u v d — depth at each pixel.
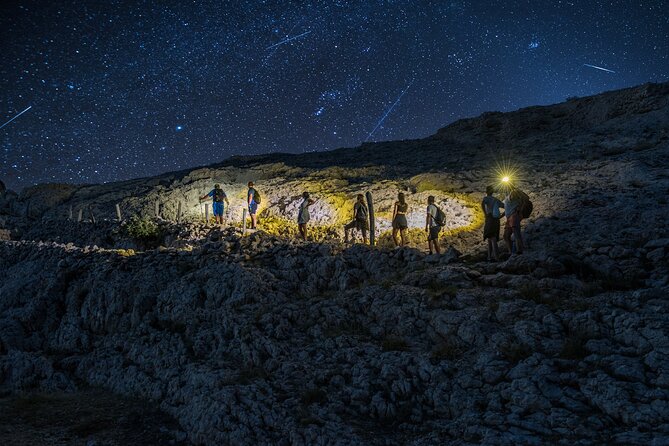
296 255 12.77
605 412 5.76
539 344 7.08
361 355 8.23
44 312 14.23
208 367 8.87
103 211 27.11
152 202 26.19
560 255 9.27
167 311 12.02
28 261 17.91
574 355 6.74
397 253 11.30
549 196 16.42
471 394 6.70
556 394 6.17
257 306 10.58
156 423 8.32
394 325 8.84
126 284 13.64
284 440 6.68
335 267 11.38
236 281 11.49
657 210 12.72
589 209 14.20
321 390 7.52
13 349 12.75
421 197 19.20
